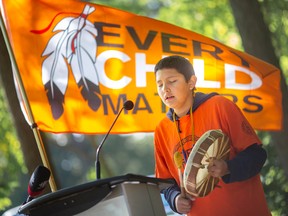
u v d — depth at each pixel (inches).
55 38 332.5
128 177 225.5
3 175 719.1
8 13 328.8
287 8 714.2
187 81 272.7
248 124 267.7
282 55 768.9
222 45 349.1
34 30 330.0
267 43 562.6
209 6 821.2
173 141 279.1
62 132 330.0
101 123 336.2
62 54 333.1
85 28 337.7
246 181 269.3
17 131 354.3
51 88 329.4
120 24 341.1
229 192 268.5
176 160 263.9
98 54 338.3
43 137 342.0
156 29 343.9
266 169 620.4
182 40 346.0
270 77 352.2
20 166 713.6
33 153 351.9
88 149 1254.3
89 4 338.3
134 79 340.8
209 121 270.2
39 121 326.3
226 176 257.0
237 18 567.5
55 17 333.4
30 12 330.3
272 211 610.2
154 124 339.9
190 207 271.1
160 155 286.8
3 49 353.4
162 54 343.9
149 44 343.3
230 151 266.5
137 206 229.5
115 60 339.9
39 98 327.3
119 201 230.1
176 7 848.9
